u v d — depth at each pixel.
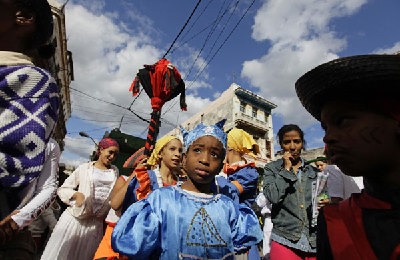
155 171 2.17
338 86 0.66
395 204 0.62
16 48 0.99
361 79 0.62
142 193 1.98
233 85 24.05
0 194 0.80
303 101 0.86
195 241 1.09
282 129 2.67
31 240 1.26
